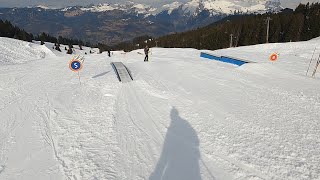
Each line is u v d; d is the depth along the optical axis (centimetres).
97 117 913
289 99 1055
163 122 859
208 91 1187
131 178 572
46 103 1099
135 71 1756
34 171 600
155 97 1134
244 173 566
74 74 1758
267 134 728
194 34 10869
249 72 1631
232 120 837
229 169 585
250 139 703
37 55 4034
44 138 761
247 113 897
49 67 2186
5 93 1298
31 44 4897
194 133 763
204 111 931
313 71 1747
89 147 701
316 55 3114
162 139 743
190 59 2419
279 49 3888
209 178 565
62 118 913
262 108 948
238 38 8706
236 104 997
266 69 1675
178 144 709
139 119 893
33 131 813
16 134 798
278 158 607
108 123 857
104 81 1452
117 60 2666
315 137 704
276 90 1198
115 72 1733
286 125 788
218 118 859
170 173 589
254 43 8156
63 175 581
